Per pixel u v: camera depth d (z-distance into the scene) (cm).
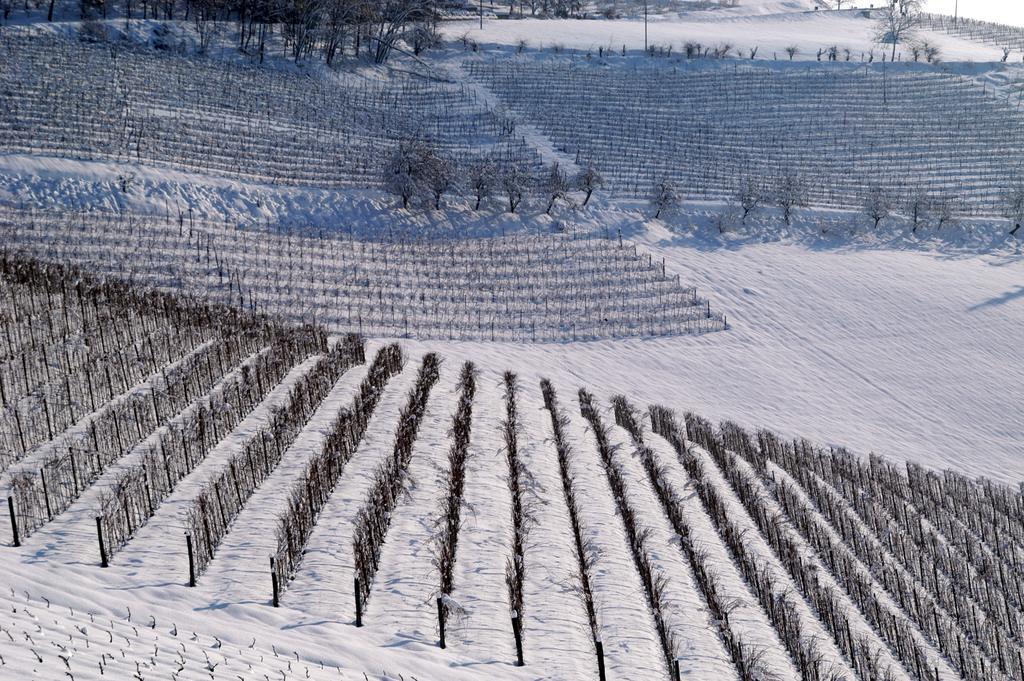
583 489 2578
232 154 6569
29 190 5347
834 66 10650
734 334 5134
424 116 8594
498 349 4622
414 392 3250
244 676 1238
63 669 1092
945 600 2253
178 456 2261
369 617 1677
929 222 6862
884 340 5162
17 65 7244
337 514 2111
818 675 1722
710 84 10056
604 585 1964
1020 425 4256
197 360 2983
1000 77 10388
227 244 5316
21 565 1575
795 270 6062
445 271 5516
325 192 6191
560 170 7319
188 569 1750
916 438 4084
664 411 3747
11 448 2136
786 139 8719
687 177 7581
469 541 2059
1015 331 5278
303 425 2759
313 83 8781
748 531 2505
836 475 3150
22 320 2964
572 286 5531
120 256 4872
